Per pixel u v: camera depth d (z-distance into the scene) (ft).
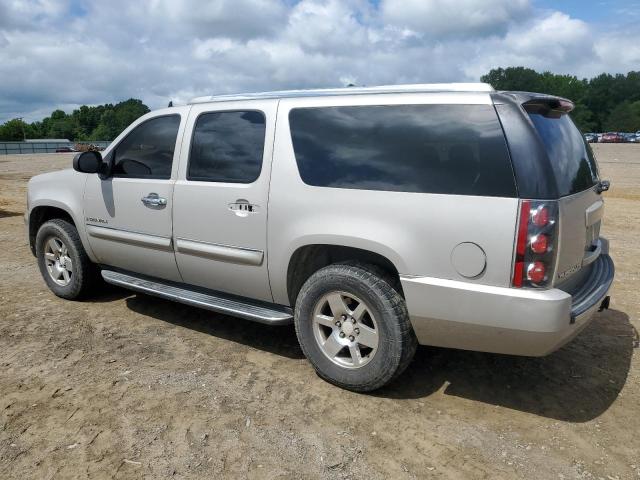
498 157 10.12
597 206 12.19
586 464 9.72
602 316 16.74
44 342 14.47
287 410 11.31
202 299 14.20
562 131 11.65
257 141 13.02
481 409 11.48
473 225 10.16
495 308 10.09
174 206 14.23
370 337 11.51
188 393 11.91
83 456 9.74
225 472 9.39
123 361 13.43
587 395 12.08
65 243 17.11
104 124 458.50
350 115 11.88
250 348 14.32
